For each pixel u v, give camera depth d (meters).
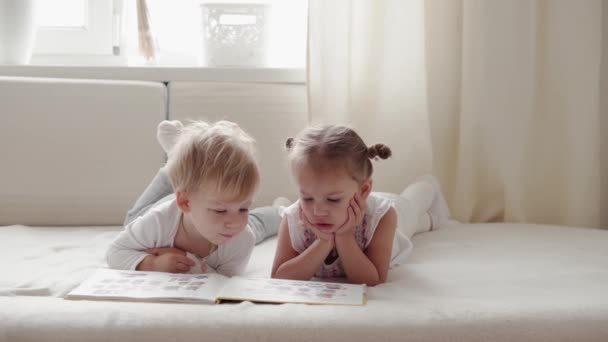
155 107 1.97
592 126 2.06
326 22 2.04
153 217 1.30
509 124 2.06
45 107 1.91
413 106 2.11
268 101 2.06
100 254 1.45
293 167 1.21
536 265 1.36
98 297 1.03
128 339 0.92
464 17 2.10
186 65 2.45
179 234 1.32
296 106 2.08
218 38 2.22
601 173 2.27
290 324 0.94
